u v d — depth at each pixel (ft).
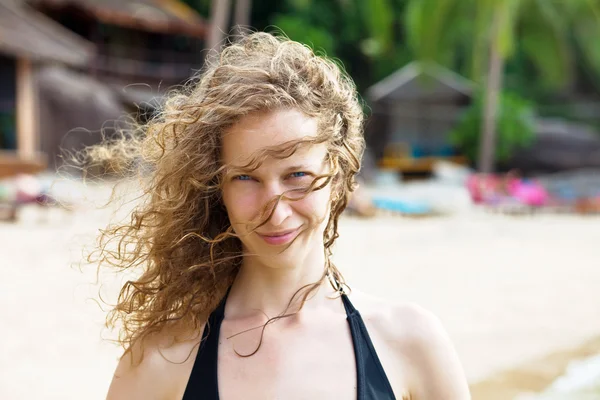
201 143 3.82
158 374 3.93
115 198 4.88
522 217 54.85
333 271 4.18
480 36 69.92
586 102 107.14
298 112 3.57
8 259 23.41
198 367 3.84
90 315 16.40
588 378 12.59
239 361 3.83
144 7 76.48
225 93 3.64
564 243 36.91
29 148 53.57
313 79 3.75
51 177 40.83
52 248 25.41
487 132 71.61
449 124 82.02
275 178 3.58
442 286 22.77
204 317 4.04
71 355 13.52
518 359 14.07
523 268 27.43
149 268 4.39
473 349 14.93
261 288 3.97
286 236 3.62
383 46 68.69
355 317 3.92
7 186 34.55
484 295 21.34
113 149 4.96
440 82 79.20
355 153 4.00
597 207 60.80
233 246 4.25
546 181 69.72
